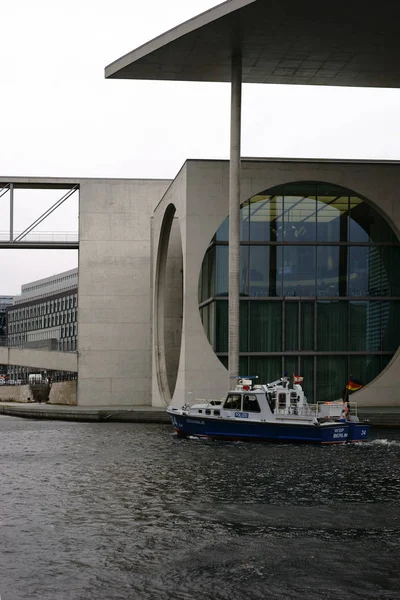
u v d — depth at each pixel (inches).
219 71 1756.9
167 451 1249.4
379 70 1742.1
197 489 937.5
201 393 1793.8
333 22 1517.0
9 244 2341.3
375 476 1027.9
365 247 1852.9
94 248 2306.8
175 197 1940.2
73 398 2345.0
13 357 2423.7
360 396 1818.4
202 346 1798.7
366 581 623.8
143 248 2311.8
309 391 1839.3
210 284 1859.0
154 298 2212.1
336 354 1845.5
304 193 1836.9
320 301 1844.2
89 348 2304.4
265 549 700.0
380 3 1441.9
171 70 1748.3
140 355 2308.1
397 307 1865.2
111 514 813.9
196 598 587.8
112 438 1441.9
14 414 2106.3
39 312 6294.3
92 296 2305.6
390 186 1827.0
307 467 1093.1
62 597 587.5
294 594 596.4
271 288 1834.4
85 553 684.1
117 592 597.6
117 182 2314.2
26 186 2345.0
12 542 715.4
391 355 1863.9
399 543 721.6
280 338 1836.9
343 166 1818.4
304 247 1841.8
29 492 923.4
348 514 822.5
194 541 721.0
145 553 685.3
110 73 1772.9
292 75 1774.1
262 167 1800.0
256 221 1830.7
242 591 601.6
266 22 1519.4
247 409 1371.8
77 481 991.0
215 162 1817.2
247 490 933.2
